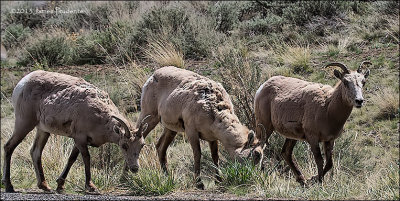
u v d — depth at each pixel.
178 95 20.78
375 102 28.03
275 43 34.56
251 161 19.22
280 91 21.27
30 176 23.22
